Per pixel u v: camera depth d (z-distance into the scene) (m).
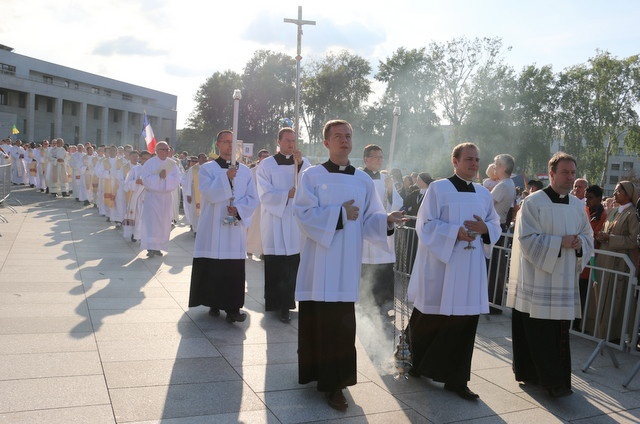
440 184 4.57
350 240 4.14
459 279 4.36
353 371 4.11
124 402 3.78
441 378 4.39
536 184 9.27
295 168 6.23
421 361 4.53
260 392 4.12
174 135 76.00
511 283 4.74
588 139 47.25
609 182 65.12
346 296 4.08
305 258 4.24
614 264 5.90
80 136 61.53
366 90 60.16
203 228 5.94
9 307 5.82
